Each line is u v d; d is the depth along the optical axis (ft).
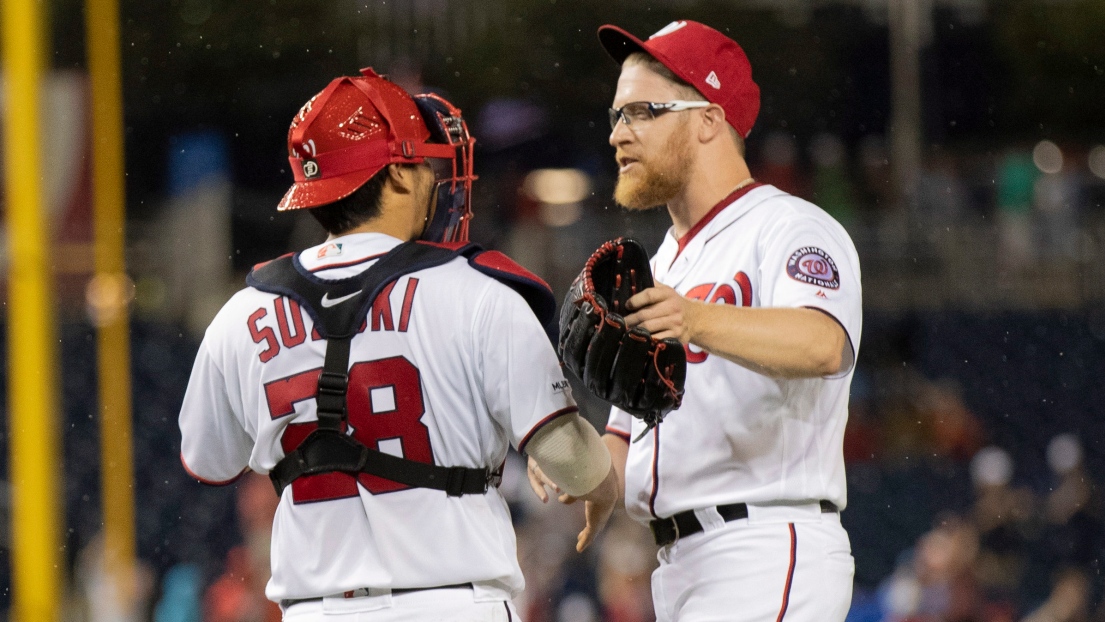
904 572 80.33
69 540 98.94
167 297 114.01
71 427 100.17
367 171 26.68
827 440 30.68
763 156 133.08
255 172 129.29
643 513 31.63
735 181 31.99
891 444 105.09
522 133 129.49
